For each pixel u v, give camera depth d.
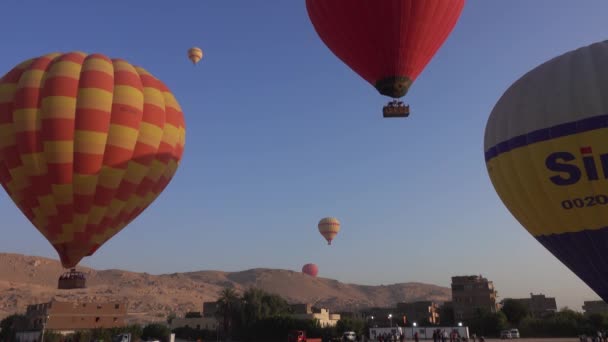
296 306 100.06
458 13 26.20
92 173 24.05
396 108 25.44
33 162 23.58
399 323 103.56
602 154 19.52
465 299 100.62
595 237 20.22
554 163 20.64
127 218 26.23
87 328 89.44
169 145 27.03
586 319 78.69
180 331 97.69
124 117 24.92
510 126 22.48
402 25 24.39
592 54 21.41
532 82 22.34
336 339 66.56
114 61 27.31
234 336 87.44
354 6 24.50
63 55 26.38
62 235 24.81
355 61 26.48
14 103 24.16
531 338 72.62
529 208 22.36
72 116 23.91
